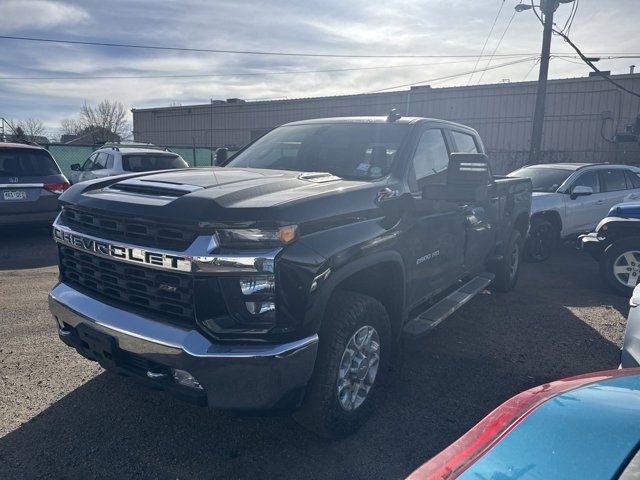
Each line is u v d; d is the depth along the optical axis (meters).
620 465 1.31
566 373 4.15
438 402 3.58
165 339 2.52
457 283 5.17
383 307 3.23
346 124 4.24
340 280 2.78
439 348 4.61
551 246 8.97
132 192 3.01
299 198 2.72
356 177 3.57
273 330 2.49
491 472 1.40
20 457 2.85
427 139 4.09
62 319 3.10
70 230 3.12
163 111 43.78
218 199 2.59
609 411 1.58
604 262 6.62
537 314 5.73
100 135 50.31
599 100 24.34
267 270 2.46
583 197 9.29
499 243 5.90
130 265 2.75
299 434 3.13
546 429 1.54
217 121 39.91
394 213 3.32
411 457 2.92
